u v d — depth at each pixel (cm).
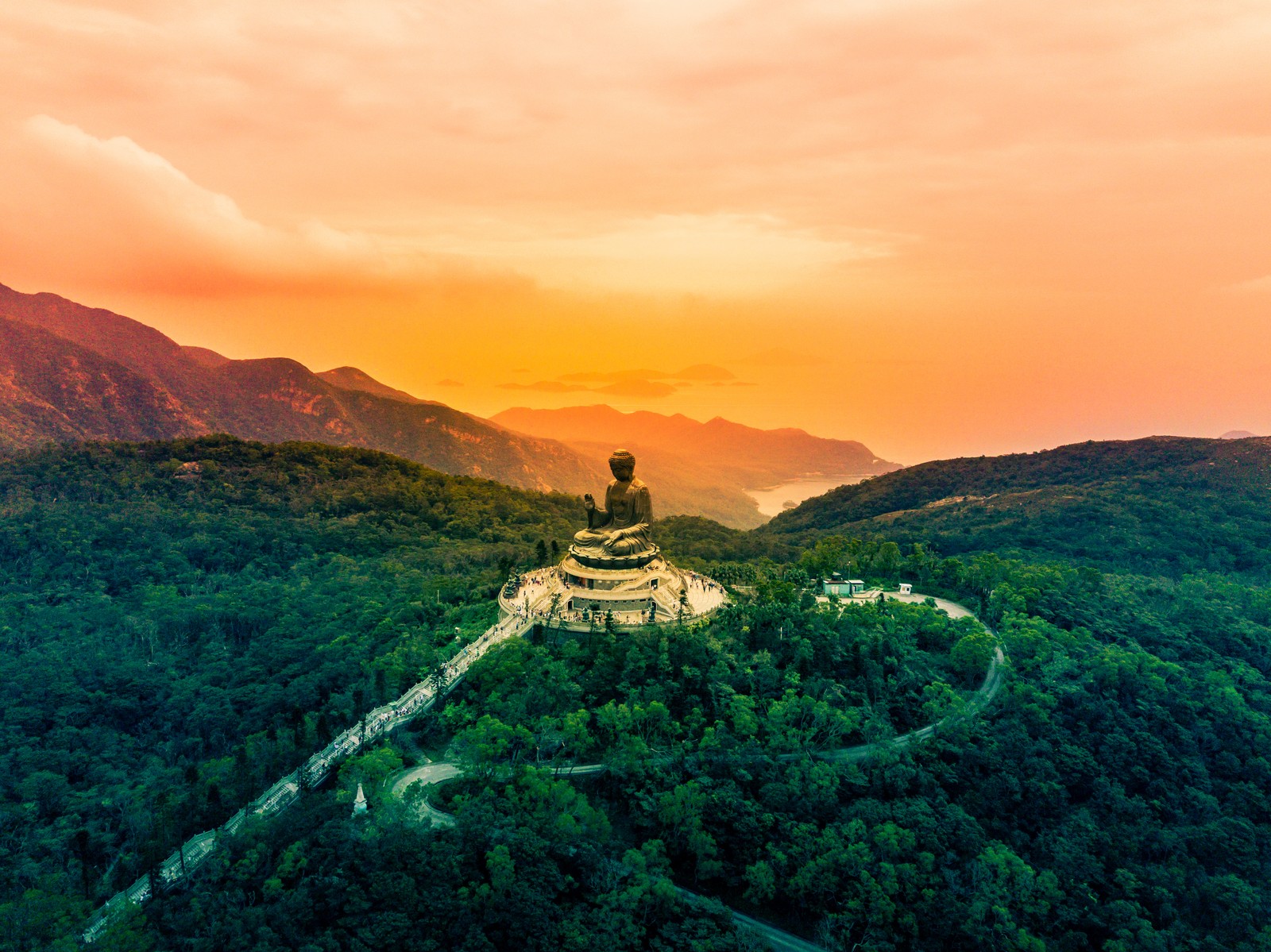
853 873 11831
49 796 13888
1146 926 11725
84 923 10125
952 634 17862
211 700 16938
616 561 18112
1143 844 13412
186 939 9781
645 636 15850
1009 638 17700
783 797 12719
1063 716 15638
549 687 14338
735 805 12412
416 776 13062
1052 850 12912
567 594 18000
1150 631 19412
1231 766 15350
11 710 16562
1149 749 15000
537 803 11856
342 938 9800
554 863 10925
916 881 11750
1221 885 12488
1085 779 14462
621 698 14588
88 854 12119
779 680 15262
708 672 15088
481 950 9838
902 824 12706
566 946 10056
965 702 15812
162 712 17212
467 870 10712
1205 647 19100
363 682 15612
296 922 9938
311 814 11538
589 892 11038
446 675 15412
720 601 18950
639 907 10762
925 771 13825
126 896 10750
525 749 13050
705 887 12125
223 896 10375
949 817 12900
